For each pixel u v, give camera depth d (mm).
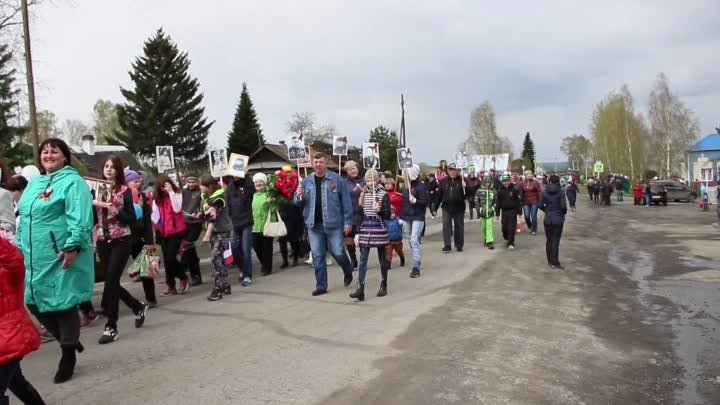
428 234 17547
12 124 25250
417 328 6285
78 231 4695
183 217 8750
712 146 69625
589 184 43812
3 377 3422
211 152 14414
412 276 9688
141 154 49812
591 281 9203
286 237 11250
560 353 5402
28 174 7609
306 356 5324
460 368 4953
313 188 8305
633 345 5676
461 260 11609
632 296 8023
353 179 11406
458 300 7754
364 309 7270
